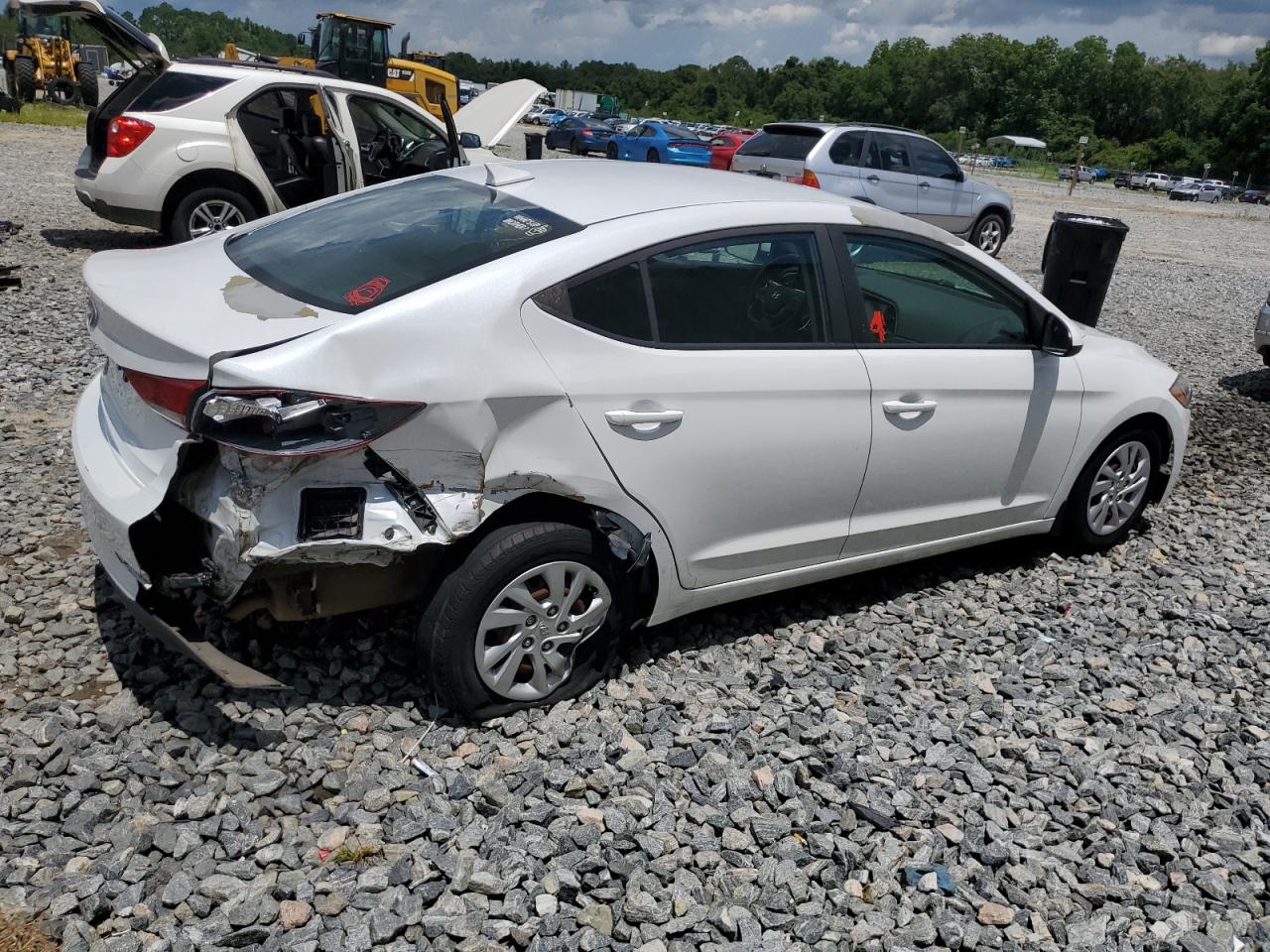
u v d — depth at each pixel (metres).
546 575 3.29
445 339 3.01
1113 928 2.83
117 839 2.75
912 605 4.55
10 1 8.63
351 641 3.67
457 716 3.36
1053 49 130.75
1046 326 4.53
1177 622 4.63
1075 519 5.07
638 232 3.44
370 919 2.58
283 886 2.64
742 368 3.61
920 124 138.00
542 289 3.21
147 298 3.14
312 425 2.83
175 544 3.04
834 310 3.91
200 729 3.19
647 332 3.42
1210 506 6.19
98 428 3.31
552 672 3.46
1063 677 4.07
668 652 3.94
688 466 3.52
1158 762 3.56
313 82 9.85
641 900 2.70
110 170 9.40
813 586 4.63
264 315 3.00
